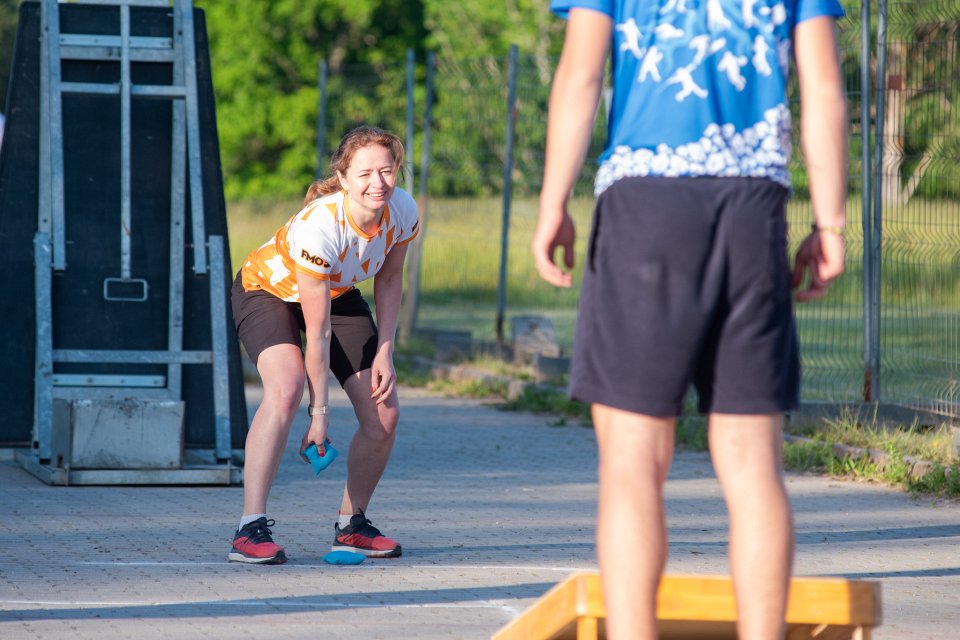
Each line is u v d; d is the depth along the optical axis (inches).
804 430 1213.7
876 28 1251.2
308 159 5570.9
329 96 2586.1
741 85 391.9
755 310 380.2
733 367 381.4
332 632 565.9
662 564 382.0
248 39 5620.1
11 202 1095.0
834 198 387.9
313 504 920.3
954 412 1159.0
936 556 772.0
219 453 1030.4
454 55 5369.1
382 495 964.0
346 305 756.0
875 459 1084.5
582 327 392.8
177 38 1100.5
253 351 745.0
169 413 991.6
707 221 379.6
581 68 391.9
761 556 378.9
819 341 1341.0
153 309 1093.1
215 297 1065.5
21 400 1098.7
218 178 1096.2
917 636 577.9
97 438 979.3
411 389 1722.4
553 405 1491.1
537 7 5196.9
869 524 876.6
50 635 547.5
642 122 391.2
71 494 936.3
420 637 561.0
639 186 384.8
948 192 1152.8
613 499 383.6
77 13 1093.1
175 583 659.4
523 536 813.9
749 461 383.6
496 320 1855.3
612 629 379.6
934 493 991.6
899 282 1222.9
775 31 396.2
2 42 5693.9
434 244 2071.9
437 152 2063.2
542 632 422.6
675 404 381.1
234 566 706.2
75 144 1093.8
